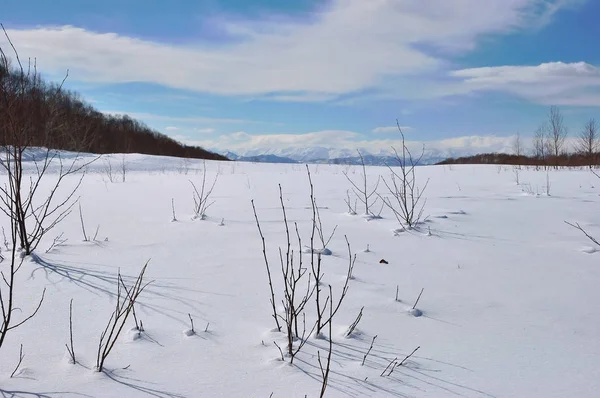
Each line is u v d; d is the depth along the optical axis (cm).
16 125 372
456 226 517
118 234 455
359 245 432
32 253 367
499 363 216
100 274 332
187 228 487
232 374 203
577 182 1041
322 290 311
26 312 263
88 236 444
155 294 297
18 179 367
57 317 258
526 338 244
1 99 369
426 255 401
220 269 350
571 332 251
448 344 236
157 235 453
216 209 614
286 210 611
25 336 235
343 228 503
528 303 294
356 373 205
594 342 239
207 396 185
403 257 393
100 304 278
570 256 399
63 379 196
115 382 194
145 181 1060
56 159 1888
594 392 190
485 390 192
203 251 399
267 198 731
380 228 505
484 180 1124
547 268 366
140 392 187
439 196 770
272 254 392
